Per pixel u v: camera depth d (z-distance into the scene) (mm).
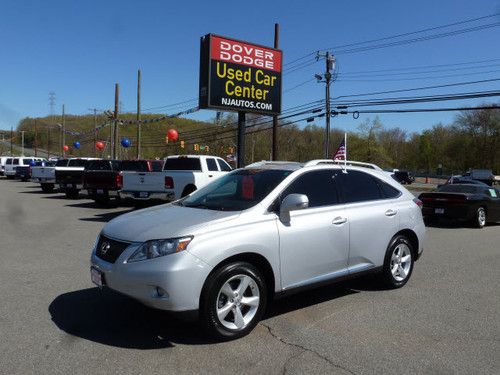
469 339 4703
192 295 4250
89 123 113188
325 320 5180
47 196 22453
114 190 16422
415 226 6625
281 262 4906
